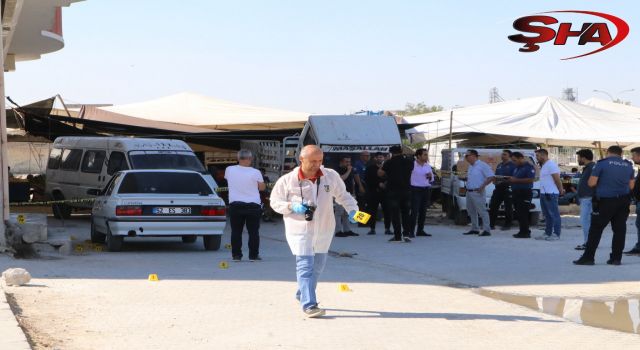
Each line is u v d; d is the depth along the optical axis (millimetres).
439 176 29438
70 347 6949
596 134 34000
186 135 28172
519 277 12133
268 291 10172
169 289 10242
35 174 32562
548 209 18109
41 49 25422
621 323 8672
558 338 7691
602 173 13344
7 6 18031
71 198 23375
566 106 36938
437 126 34969
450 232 20344
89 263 13125
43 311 8492
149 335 7500
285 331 7727
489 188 22641
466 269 13055
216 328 7840
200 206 15430
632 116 40156
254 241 14070
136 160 21266
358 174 20828
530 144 38250
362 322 8227
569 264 13648
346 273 12320
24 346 6465
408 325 8125
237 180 13945
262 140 28484
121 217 14992
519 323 8383
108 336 7438
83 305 8953
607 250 15836
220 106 38156
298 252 8359
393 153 17578
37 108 27359
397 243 17328
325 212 8383
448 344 7312
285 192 8328
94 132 28672
